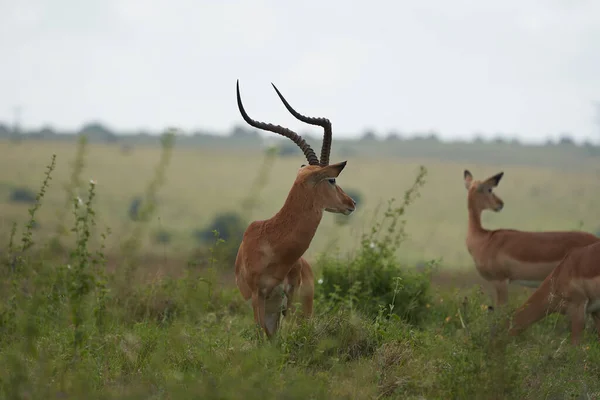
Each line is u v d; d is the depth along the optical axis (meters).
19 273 29.66
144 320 32.97
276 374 22.69
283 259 27.39
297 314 28.30
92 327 28.16
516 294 39.44
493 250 41.69
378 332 27.77
